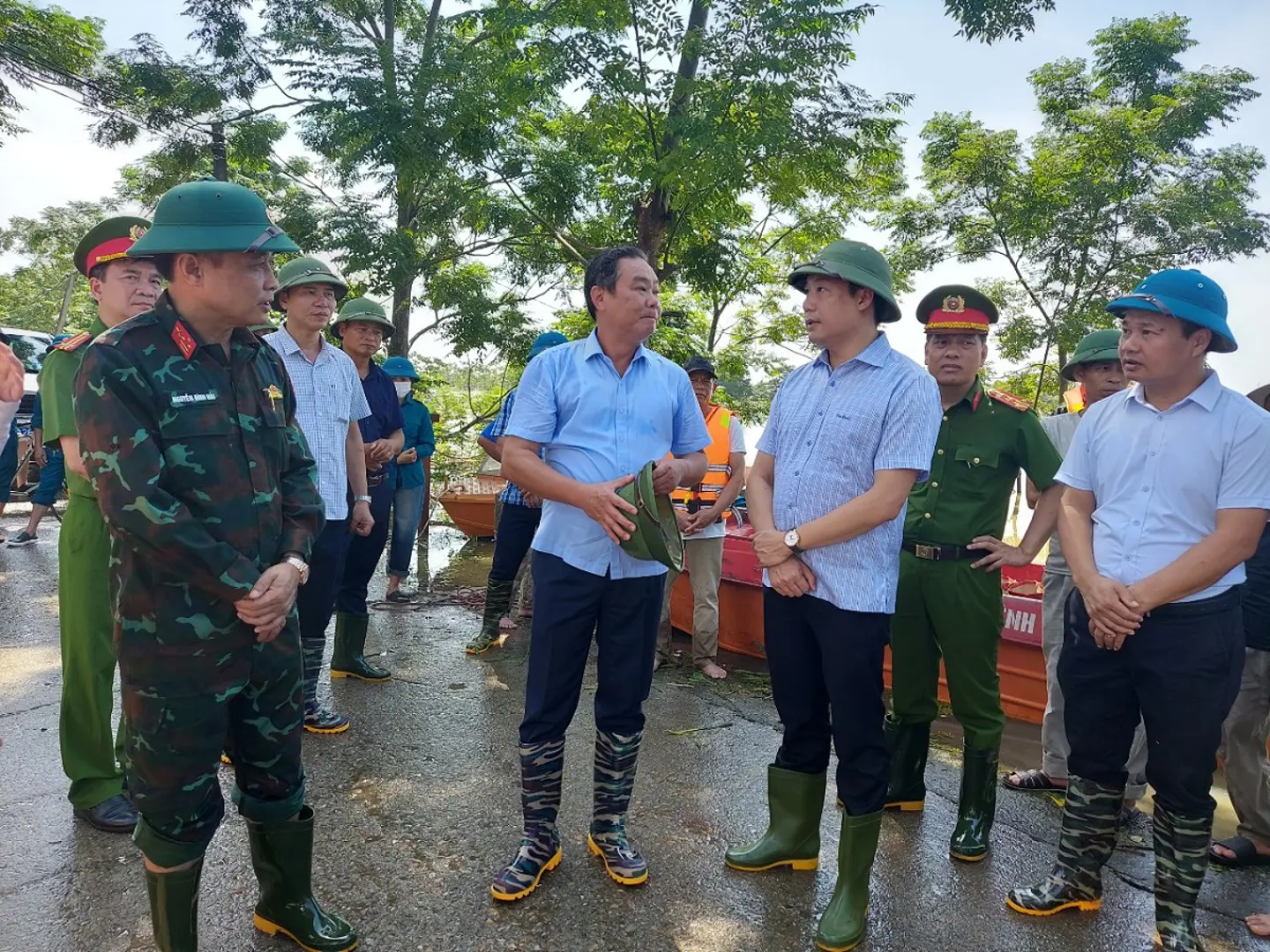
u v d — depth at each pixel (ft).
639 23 29.53
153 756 6.43
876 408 8.30
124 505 5.93
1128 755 8.84
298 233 36.52
